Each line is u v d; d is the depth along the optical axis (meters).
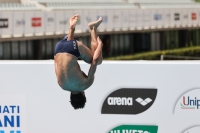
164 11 126.19
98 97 23.25
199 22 138.75
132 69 23.06
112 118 23.27
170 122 23.09
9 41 89.81
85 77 21.00
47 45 98.69
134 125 23.27
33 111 23.67
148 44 126.06
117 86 23.17
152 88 23.05
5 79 23.69
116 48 115.62
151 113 23.12
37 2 108.94
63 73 20.66
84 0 121.56
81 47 20.59
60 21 98.62
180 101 22.98
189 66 22.81
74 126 23.47
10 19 87.88
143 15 119.94
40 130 23.72
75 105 22.25
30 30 92.12
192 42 142.88
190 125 23.02
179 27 131.88
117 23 112.31
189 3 154.38
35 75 23.56
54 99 23.52
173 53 125.69
